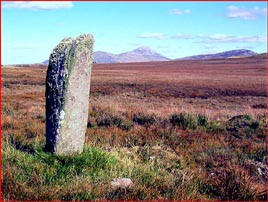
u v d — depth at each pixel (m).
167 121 14.82
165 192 6.38
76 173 6.73
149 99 35.66
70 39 8.05
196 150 10.50
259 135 13.21
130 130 12.53
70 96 7.75
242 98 39.78
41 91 39.97
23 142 9.23
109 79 72.31
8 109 17.80
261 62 191.50
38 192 5.80
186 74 102.75
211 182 7.12
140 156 9.16
